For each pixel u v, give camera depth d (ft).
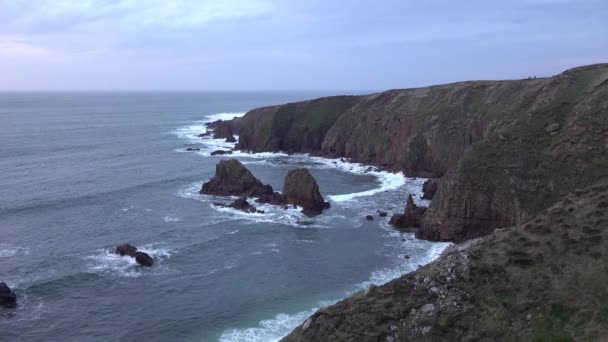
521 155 177.47
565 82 214.28
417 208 203.51
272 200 235.40
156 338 115.65
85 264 159.22
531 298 74.59
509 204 168.76
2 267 155.63
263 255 169.48
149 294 138.82
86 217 212.84
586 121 176.24
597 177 151.33
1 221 204.74
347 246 177.58
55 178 291.58
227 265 160.45
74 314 126.72
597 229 86.22
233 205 229.45
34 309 128.98
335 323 80.07
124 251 166.61
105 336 116.47
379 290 88.12
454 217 178.19
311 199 224.33
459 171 182.60
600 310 67.82
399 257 165.37
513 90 277.44
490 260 86.94
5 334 116.06
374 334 74.13
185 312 128.06
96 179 290.56
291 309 128.98
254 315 126.00
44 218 210.38
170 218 212.84
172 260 164.45
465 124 287.69
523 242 90.17
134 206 232.12
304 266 159.22
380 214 215.92
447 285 82.28
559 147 171.83
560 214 96.78
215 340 114.11
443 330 71.72
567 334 65.82
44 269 154.71
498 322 71.41
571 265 78.95
